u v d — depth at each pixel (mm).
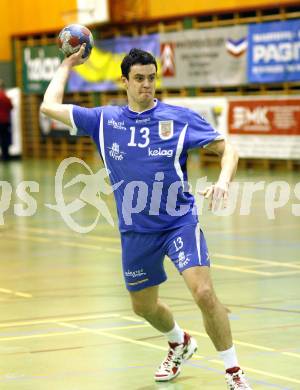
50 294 20234
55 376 13336
